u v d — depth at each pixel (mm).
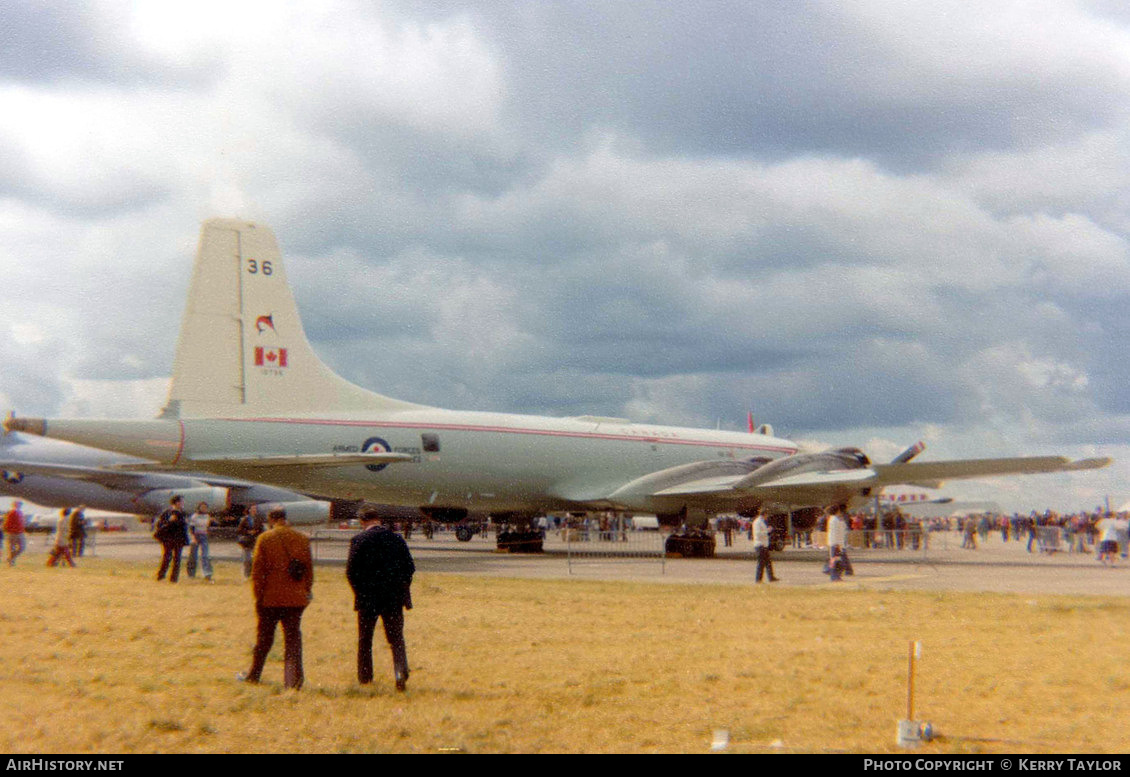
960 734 7875
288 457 27359
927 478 32125
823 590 20156
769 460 38281
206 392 26953
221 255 27500
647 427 36656
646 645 12617
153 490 38844
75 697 9062
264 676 10461
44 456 43938
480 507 33656
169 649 11961
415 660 11445
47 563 26266
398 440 30141
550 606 16891
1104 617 15469
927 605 17156
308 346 28938
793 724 8273
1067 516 47281
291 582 9648
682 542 35938
